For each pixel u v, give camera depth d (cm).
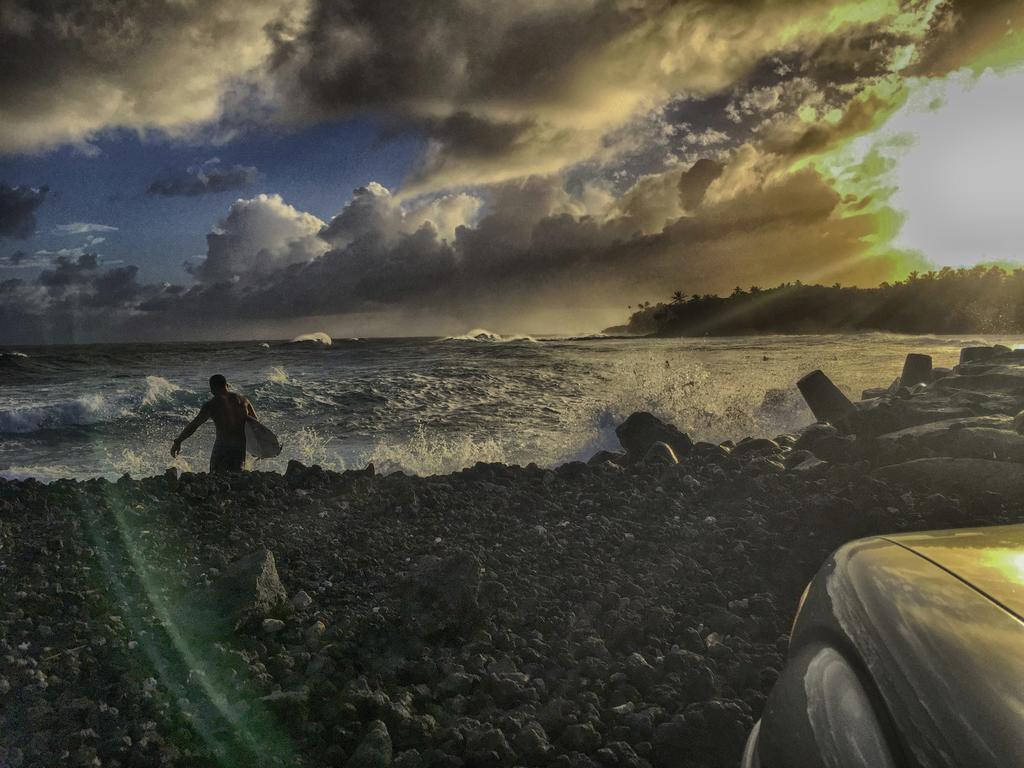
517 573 423
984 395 784
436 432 1419
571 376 2603
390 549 462
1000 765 109
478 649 340
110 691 293
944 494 523
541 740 267
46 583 385
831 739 137
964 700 122
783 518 480
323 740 270
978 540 177
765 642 347
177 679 303
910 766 123
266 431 808
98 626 343
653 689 303
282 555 449
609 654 334
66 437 1512
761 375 2230
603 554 452
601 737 273
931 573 160
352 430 1479
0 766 245
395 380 2436
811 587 189
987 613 141
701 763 262
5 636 329
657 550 454
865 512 475
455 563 368
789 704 154
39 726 268
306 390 2125
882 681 139
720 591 394
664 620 355
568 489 599
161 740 262
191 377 3052
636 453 784
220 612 345
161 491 564
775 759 148
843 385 1944
